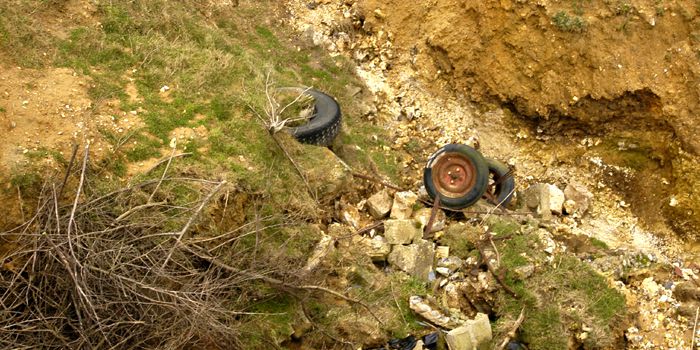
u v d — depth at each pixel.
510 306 6.20
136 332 5.00
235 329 5.21
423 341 5.81
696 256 7.24
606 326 6.16
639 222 7.59
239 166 6.28
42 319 4.93
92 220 5.39
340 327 5.78
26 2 6.95
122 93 6.68
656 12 7.59
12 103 6.03
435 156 7.16
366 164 7.57
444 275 6.46
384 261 6.53
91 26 7.23
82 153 5.90
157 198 5.78
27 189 5.50
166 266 5.32
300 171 6.67
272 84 7.47
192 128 6.54
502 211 7.18
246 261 5.70
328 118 7.27
